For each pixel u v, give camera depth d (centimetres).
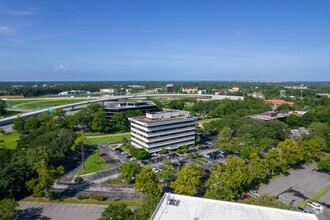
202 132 19075
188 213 5550
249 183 9538
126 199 8881
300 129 19800
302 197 9031
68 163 12750
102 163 12738
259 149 12562
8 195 8775
